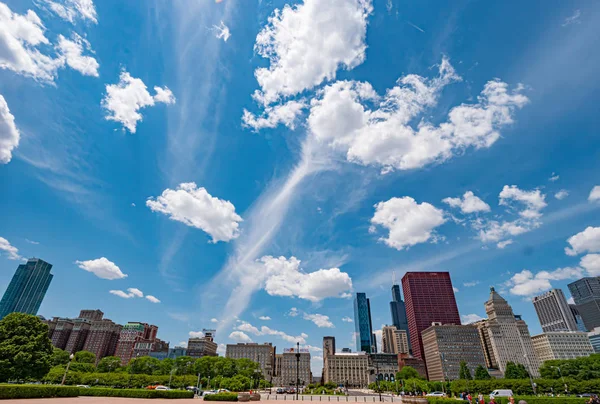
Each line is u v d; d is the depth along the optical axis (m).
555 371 126.12
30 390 37.50
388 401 61.56
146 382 93.81
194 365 140.75
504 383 94.56
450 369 198.75
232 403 46.72
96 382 91.62
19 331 58.09
